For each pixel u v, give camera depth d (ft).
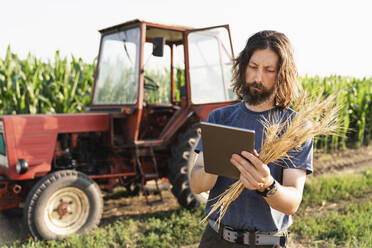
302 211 15.83
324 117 4.38
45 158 12.96
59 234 12.47
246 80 4.72
